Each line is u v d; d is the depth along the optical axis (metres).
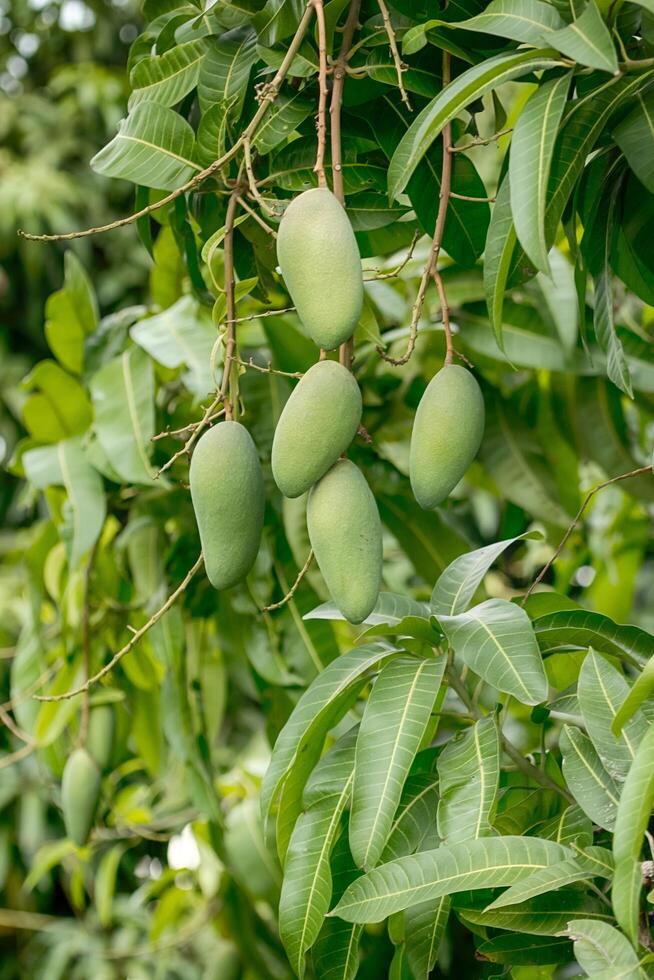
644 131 0.76
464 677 0.99
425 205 0.92
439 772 0.78
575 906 0.72
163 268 1.51
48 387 1.50
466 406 0.73
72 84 3.20
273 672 1.44
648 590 2.28
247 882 1.57
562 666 1.03
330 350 0.69
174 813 1.80
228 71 0.88
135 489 1.53
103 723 1.54
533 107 0.68
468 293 1.45
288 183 0.89
